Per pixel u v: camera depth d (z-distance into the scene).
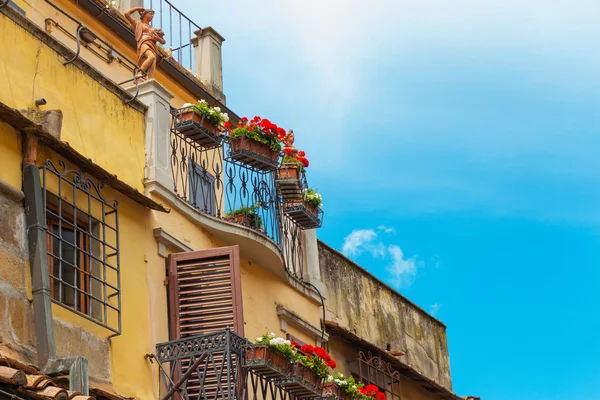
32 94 13.37
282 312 17.67
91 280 13.36
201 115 16.27
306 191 18.73
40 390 10.67
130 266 14.20
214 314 14.84
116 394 13.10
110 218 13.98
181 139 16.34
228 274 15.02
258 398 16.38
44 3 17.30
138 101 15.34
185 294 14.95
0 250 11.93
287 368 14.76
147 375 13.90
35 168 12.65
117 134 14.80
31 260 12.27
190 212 15.70
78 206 13.42
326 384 15.95
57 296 12.89
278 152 17.50
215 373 14.21
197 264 15.03
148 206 14.49
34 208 12.43
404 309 24.44
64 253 13.20
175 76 19.62
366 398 16.59
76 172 13.45
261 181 17.66
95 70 14.55
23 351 11.80
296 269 18.92
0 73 12.95
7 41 13.16
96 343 13.05
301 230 19.33
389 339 23.34
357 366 20.33
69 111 13.96
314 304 19.08
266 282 17.56
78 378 11.76
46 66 13.72
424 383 22.48
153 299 14.52
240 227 16.45
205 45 21.50
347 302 22.00
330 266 21.70
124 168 14.79
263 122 17.25
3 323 11.69
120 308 13.51
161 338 14.46
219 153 19.55
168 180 15.45
